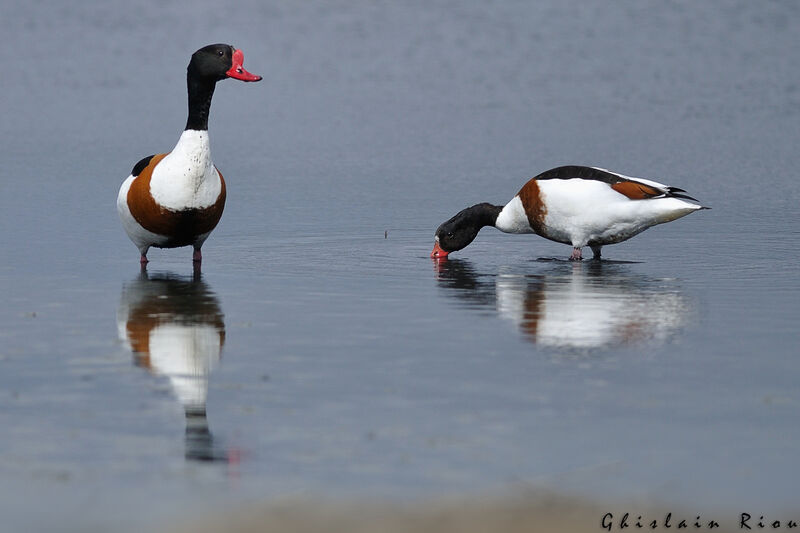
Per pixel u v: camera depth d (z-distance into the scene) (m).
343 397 9.82
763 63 38.34
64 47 41.53
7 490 7.93
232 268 15.52
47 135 27.92
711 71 37.19
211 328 12.12
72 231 18.06
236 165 24.52
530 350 11.25
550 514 7.36
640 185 15.80
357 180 23.05
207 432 9.00
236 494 7.80
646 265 15.87
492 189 22.25
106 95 33.72
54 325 12.23
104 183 22.19
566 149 26.38
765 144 26.91
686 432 8.99
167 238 15.45
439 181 22.98
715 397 9.81
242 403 9.67
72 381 10.26
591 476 8.09
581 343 11.53
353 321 12.44
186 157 15.00
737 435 8.93
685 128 28.89
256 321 12.43
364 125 29.33
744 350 11.22
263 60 39.03
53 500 7.77
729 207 20.48
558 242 17.77
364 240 17.77
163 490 7.91
